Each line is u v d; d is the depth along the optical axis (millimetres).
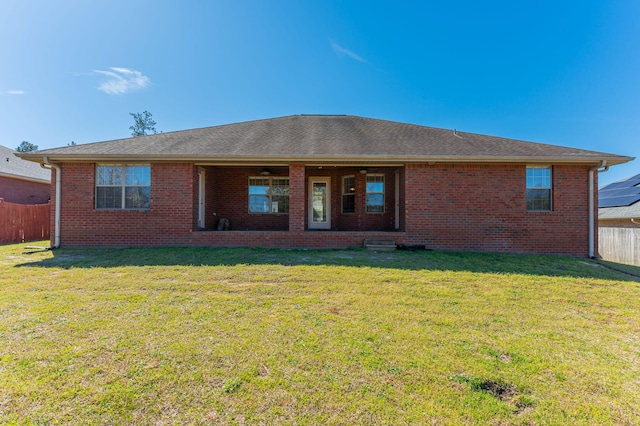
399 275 6258
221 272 6289
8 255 8109
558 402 2463
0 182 15820
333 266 6926
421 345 3328
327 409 2328
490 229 9477
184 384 2580
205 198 11461
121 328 3607
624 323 4098
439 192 9570
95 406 2303
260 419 2217
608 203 16016
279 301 4656
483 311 4398
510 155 9109
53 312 4051
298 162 9695
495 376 2781
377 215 12414
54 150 9367
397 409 2340
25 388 2479
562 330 3820
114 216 9477
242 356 3033
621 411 2371
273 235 9648
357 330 3670
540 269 7172
